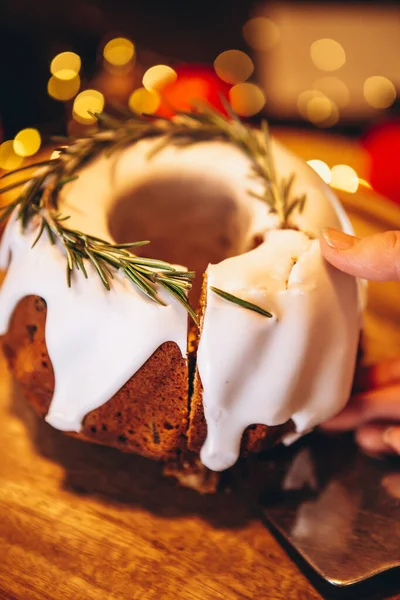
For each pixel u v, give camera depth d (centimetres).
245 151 42
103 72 72
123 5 93
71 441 42
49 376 38
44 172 39
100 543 37
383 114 78
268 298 34
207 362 33
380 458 41
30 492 40
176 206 44
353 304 37
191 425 36
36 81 73
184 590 36
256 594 36
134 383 36
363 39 86
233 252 43
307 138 65
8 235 39
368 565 36
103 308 35
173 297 34
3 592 35
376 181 61
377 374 42
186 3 94
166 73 65
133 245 35
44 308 37
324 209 40
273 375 34
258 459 40
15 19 79
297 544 37
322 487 39
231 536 38
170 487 40
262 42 88
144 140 43
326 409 37
